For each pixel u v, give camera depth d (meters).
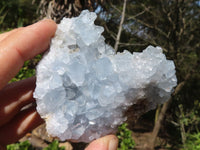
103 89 0.11
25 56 0.11
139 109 0.13
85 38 0.11
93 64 0.11
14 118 0.15
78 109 0.11
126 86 0.11
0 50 0.11
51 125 0.11
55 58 0.11
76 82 0.11
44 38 0.11
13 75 0.11
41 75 0.11
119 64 0.11
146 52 0.11
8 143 0.15
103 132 0.12
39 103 0.11
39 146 0.34
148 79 0.11
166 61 0.12
